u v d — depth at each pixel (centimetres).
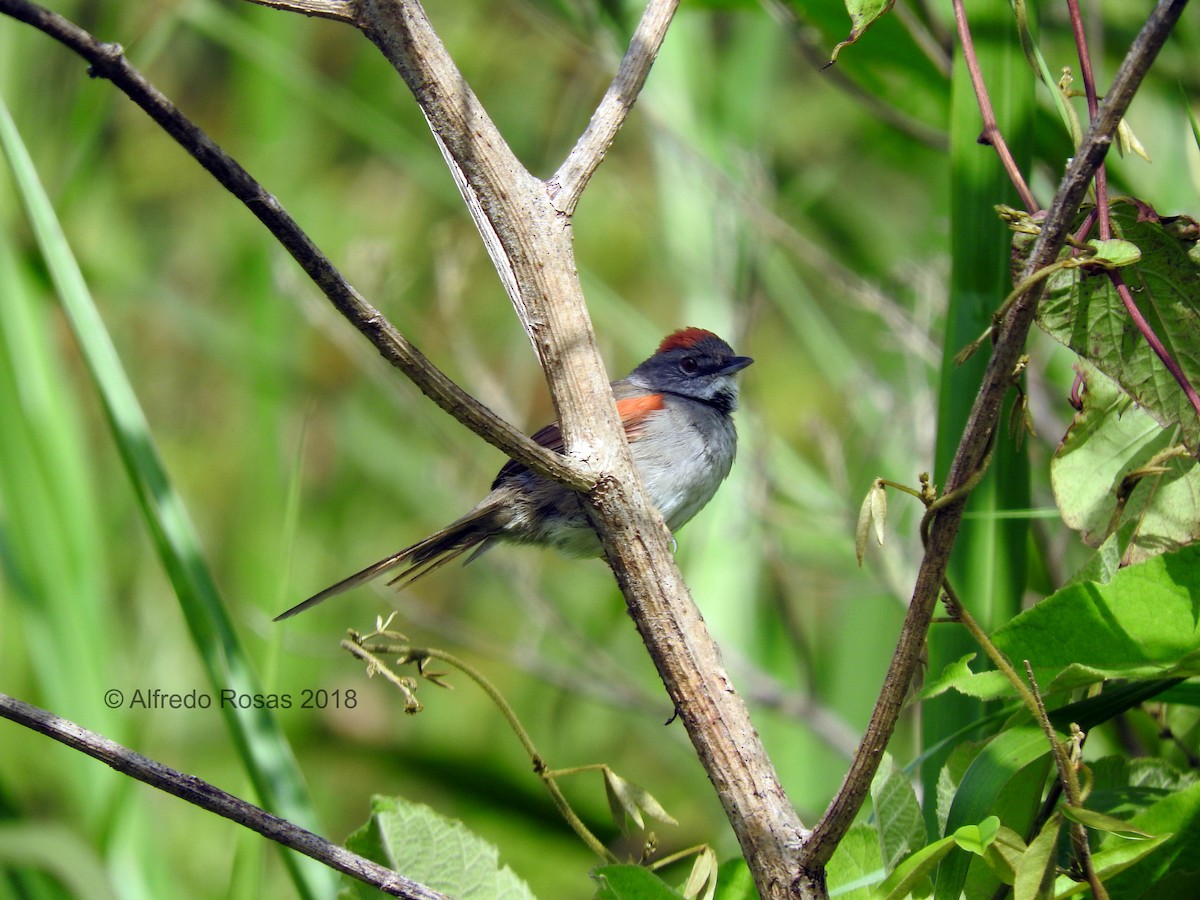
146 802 752
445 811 1084
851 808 356
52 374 812
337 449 1358
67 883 710
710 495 971
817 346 1183
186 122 346
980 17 562
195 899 989
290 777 577
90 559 775
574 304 423
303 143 1393
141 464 599
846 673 1045
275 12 1270
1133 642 421
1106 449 493
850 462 1217
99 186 1328
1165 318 437
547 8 1105
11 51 1027
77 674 746
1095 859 375
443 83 423
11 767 846
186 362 1385
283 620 620
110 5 1071
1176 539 470
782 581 1008
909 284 1058
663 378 1000
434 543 877
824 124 1369
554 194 429
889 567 957
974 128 561
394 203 1426
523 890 485
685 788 1154
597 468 409
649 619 406
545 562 1343
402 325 1252
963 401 553
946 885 399
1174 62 822
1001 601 539
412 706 443
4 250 821
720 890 456
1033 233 418
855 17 441
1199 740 559
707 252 1200
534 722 1216
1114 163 730
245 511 1176
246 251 1300
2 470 765
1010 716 485
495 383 1209
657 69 1194
